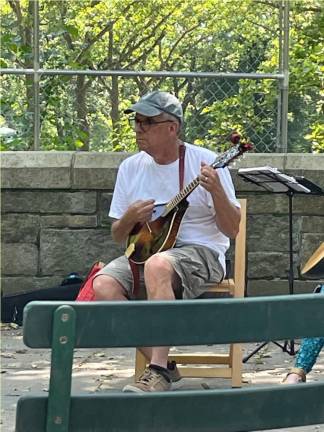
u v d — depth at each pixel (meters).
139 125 5.18
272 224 7.42
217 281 5.20
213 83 7.58
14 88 7.67
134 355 6.36
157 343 2.44
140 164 5.31
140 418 2.46
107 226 7.46
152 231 5.12
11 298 7.23
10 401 5.05
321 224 7.43
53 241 7.45
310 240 7.45
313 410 2.56
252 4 7.82
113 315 2.41
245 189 7.40
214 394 2.48
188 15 8.49
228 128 7.58
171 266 4.97
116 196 5.36
